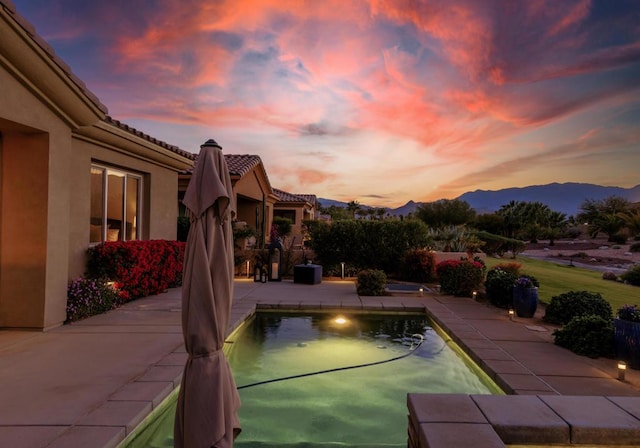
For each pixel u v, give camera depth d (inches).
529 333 248.4
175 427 99.8
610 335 202.4
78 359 183.8
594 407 119.1
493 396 126.3
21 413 128.3
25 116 212.8
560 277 538.3
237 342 253.4
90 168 301.4
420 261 500.7
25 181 231.9
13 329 232.8
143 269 333.7
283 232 961.5
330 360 220.8
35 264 232.2
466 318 291.7
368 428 145.5
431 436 100.3
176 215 453.7
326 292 405.4
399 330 286.8
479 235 1019.9
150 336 223.8
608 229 1309.1
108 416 126.3
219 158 112.2
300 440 135.9
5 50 189.9
